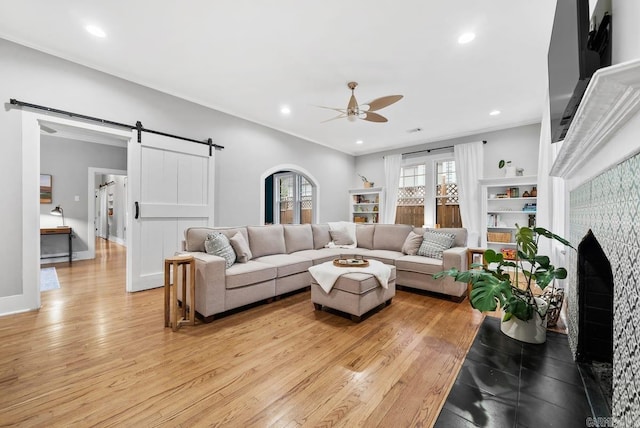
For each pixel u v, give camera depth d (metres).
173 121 3.76
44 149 5.45
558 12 1.63
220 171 4.32
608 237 1.22
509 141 4.90
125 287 3.65
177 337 2.26
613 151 1.15
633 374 0.90
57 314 2.71
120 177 8.76
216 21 2.36
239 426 1.33
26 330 2.34
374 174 6.89
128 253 3.41
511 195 4.68
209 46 2.71
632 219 0.93
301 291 3.67
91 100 3.08
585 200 1.72
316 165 6.12
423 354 2.02
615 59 1.17
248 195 4.71
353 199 6.93
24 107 2.69
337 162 6.71
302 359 1.94
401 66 3.03
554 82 1.86
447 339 2.25
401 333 2.37
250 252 3.40
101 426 1.32
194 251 3.07
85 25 2.43
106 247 7.70
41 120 2.78
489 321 2.61
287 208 8.55
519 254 2.36
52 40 2.65
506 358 1.93
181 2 2.14
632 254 0.93
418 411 1.44
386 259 3.86
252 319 2.66
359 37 2.54
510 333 2.25
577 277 1.87
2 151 2.60
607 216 1.24
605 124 1.07
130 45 2.72
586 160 1.60
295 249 4.25
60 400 1.49
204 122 4.10
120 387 1.61
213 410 1.44
